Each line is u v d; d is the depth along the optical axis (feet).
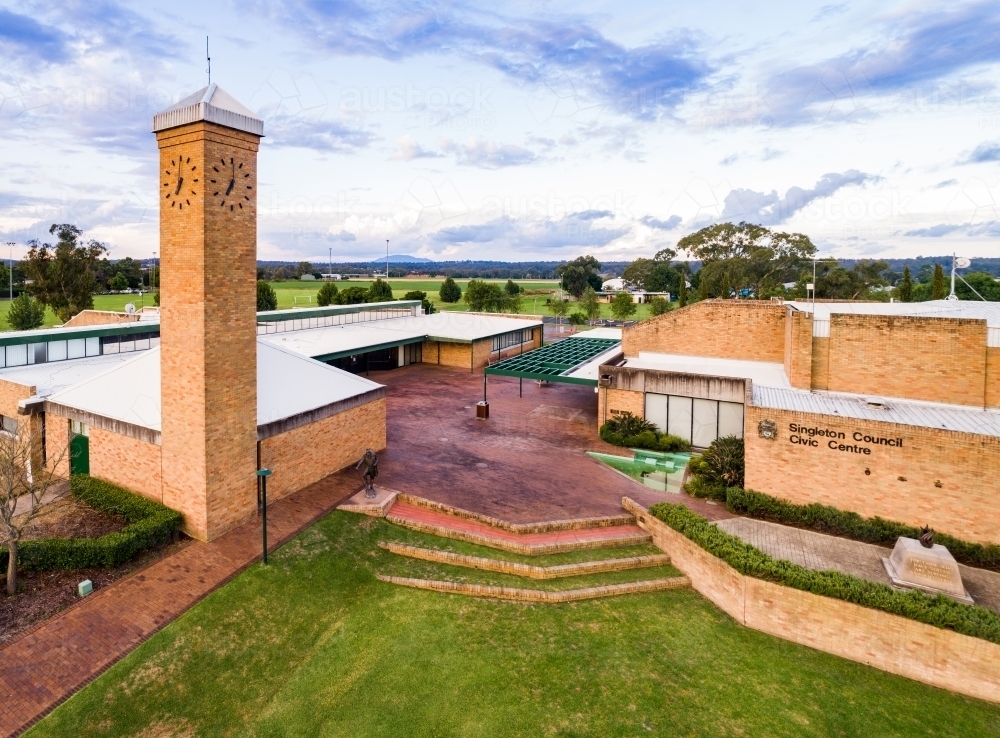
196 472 48.24
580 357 104.78
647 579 48.32
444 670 37.04
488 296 259.60
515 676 36.68
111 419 54.90
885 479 52.65
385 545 51.16
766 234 272.10
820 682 37.24
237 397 50.16
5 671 34.50
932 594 42.37
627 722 33.35
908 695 36.29
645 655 39.14
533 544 51.42
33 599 40.73
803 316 69.10
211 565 45.52
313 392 64.39
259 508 53.57
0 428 68.80
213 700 34.24
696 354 94.02
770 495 57.93
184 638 38.09
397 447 76.28
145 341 92.07
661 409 80.12
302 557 47.42
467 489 62.49
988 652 35.63
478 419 92.38
